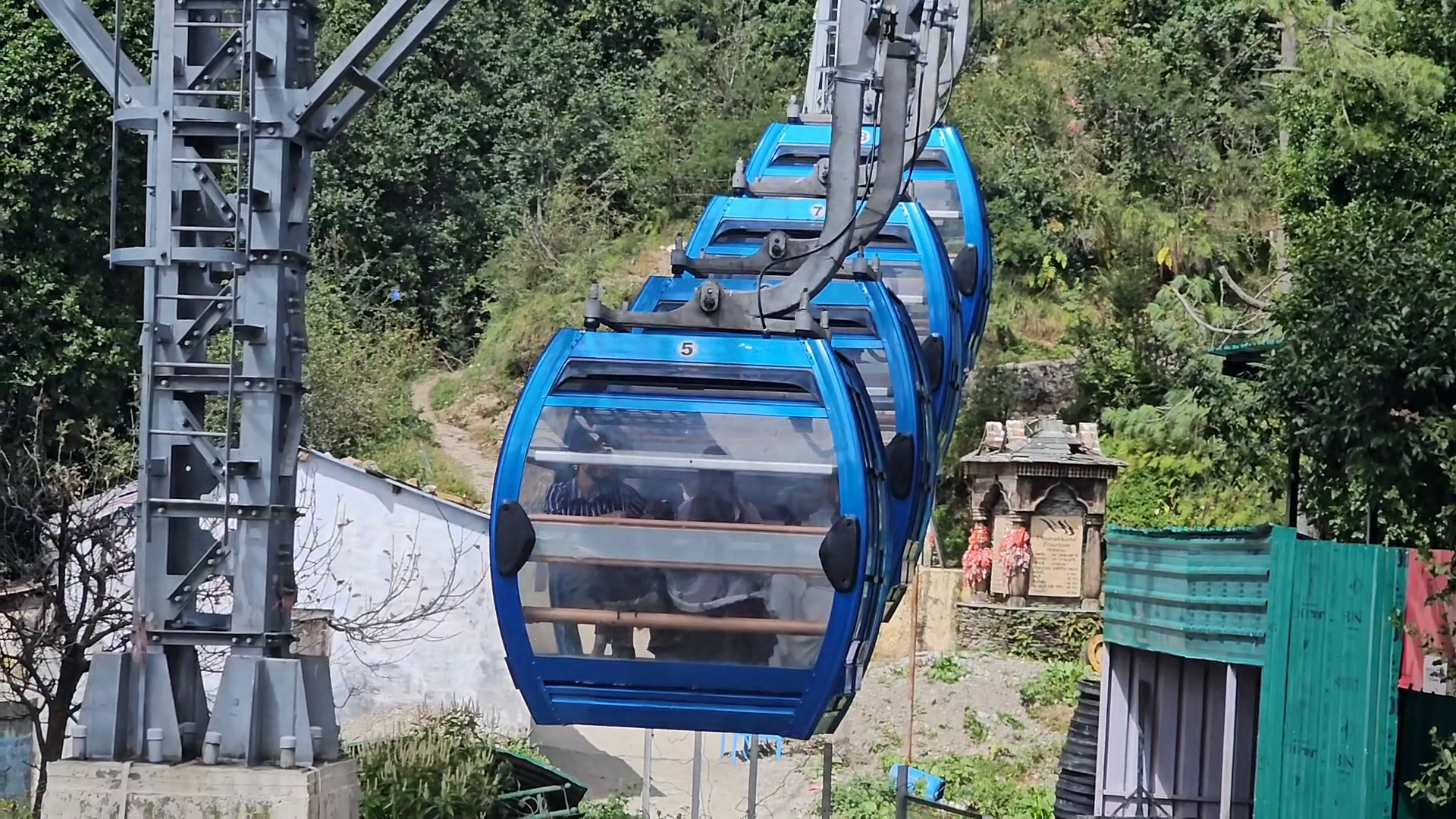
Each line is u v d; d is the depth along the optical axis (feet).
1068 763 55.01
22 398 92.94
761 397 31.35
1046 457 89.45
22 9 95.09
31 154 94.07
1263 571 38.78
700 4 165.78
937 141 57.00
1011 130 118.21
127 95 30.91
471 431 127.13
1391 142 61.05
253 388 30.22
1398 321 36.01
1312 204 64.08
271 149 30.68
